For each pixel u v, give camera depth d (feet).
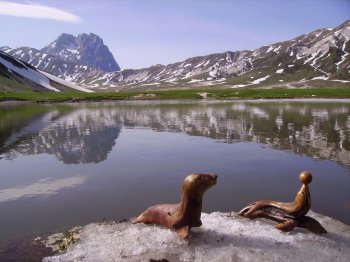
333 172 47.37
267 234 26.63
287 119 118.73
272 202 29.14
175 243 25.20
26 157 59.77
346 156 57.57
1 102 267.59
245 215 29.96
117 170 49.88
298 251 24.17
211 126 100.99
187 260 23.00
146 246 24.86
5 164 54.75
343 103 217.97
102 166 52.47
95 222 31.32
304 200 27.37
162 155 60.08
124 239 26.03
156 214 27.99
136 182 43.78
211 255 23.58
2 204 36.55
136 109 179.52
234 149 64.85
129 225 28.81
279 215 28.17
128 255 23.68
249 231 27.14
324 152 61.16
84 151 64.49
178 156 59.11
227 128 96.17
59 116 141.59
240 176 46.01
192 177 25.61
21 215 33.45
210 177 25.68
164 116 135.54
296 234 26.78
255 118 123.34
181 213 26.20
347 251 24.35
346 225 28.99
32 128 99.35
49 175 47.70
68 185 42.93
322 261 22.93
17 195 39.37
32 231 29.53
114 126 103.65
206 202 36.32
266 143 71.00
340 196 37.47
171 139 77.97
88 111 170.50
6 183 44.16
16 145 71.46
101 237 26.66
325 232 27.20
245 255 23.53
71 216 32.91
